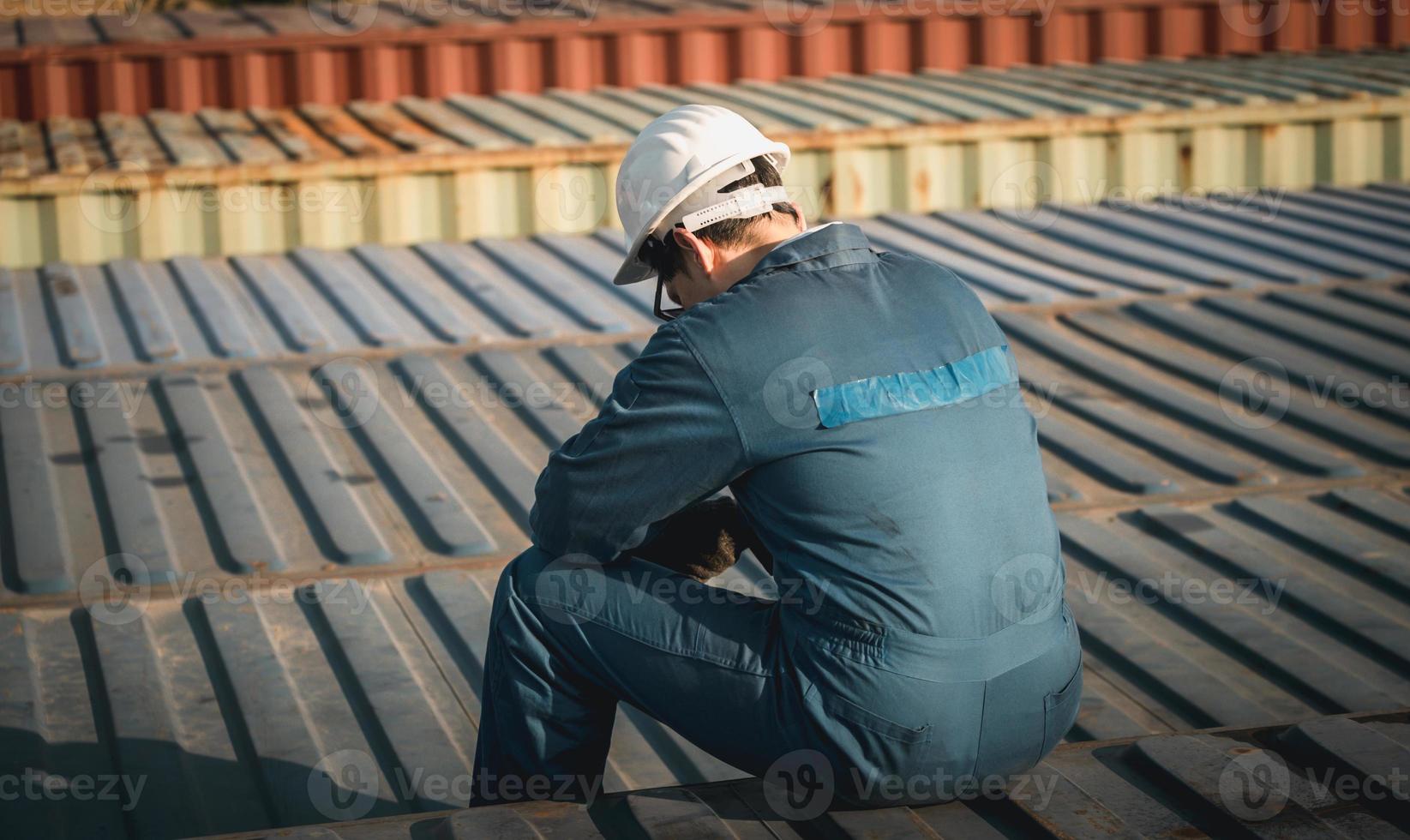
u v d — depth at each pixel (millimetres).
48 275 21828
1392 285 21516
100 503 13969
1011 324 19859
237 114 28953
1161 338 19500
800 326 7414
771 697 7496
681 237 8141
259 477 14680
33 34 31234
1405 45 37500
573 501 7758
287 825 9070
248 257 23438
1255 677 11266
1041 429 16312
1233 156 28578
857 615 7203
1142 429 16281
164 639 11523
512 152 24641
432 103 30172
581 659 7926
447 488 14516
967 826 7445
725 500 8688
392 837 7309
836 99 30047
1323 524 13930
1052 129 27281
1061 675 7641
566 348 18719
